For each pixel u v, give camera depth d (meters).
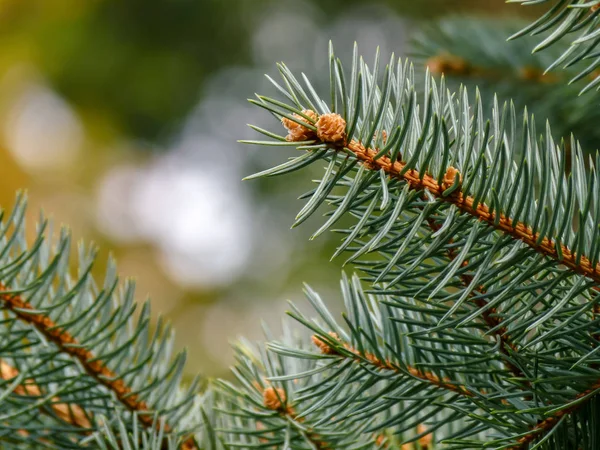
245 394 0.43
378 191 0.36
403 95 0.37
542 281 0.37
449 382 0.40
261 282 1.65
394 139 0.36
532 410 0.37
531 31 0.37
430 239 0.38
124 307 0.46
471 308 0.39
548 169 0.38
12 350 0.44
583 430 0.38
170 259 1.81
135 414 0.43
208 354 1.58
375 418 0.42
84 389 0.44
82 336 0.46
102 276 1.76
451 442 0.39
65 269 0.46
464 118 0.38
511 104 0.37
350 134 0.36
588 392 0.38
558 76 0.58
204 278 1.70
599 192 0.37
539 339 0.37
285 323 0.47
